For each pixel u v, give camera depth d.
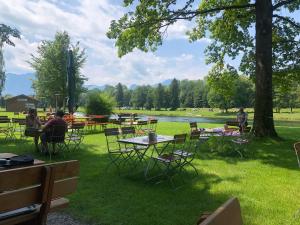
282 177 7.45
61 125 9.73
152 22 13.94
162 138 7.84
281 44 16.52
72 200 5.57
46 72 41.91
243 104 70.44
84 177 7.12
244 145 11.28
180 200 5.70
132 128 8.84
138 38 14.34
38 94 43.66
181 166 7.52
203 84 108.50
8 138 13.73
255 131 13.04
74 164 3.16
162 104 102.12
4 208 2.57
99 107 22.66
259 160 9.40
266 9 13.10
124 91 120.81
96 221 4.70
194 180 7.06
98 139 13.68
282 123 35.75
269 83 13.09
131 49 14.71
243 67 17.89
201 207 5.36
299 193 6.24
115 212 5.06
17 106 61.69
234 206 1.65
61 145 11.24
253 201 5.73
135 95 109.19
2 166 3.47
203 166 8.49
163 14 13.99
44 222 2.89
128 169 7.94
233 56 17.69
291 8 15.85
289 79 17.11
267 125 12.95
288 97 67.19
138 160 8.93
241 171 8.00
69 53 18.88
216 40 17.81
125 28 14.42
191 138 7.68
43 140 9.84
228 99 19.91
